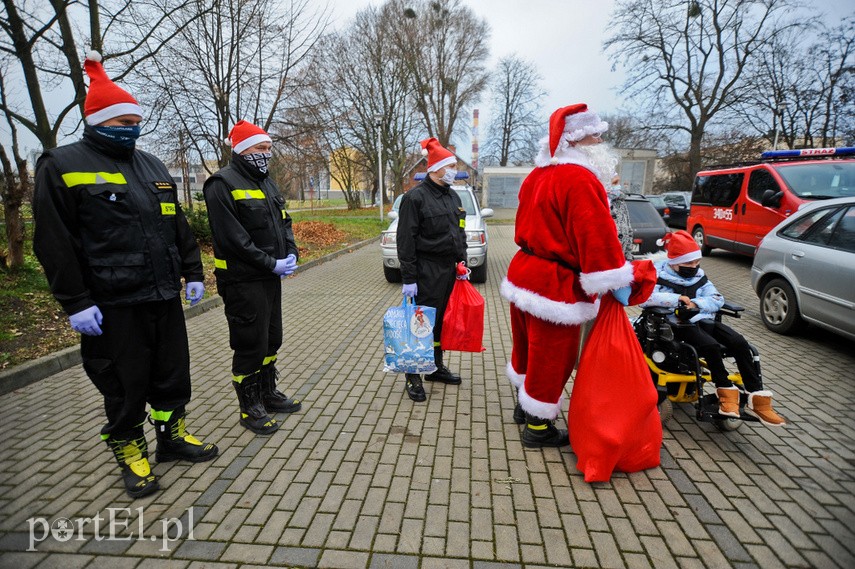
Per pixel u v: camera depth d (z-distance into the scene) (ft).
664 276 11.21
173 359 9.44
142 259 8.48
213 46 37.65
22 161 21.81
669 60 87.15
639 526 7.79
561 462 9.69
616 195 14.14
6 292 19.19
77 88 25.00
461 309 12.93
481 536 7.60
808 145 79.41
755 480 8.99
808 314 16.22
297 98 48.47
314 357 15.96
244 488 8.88
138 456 8.96
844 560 7.06
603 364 8.90
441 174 12.21
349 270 34.35
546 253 8.93
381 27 94.79
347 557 7.18
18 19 21.25
